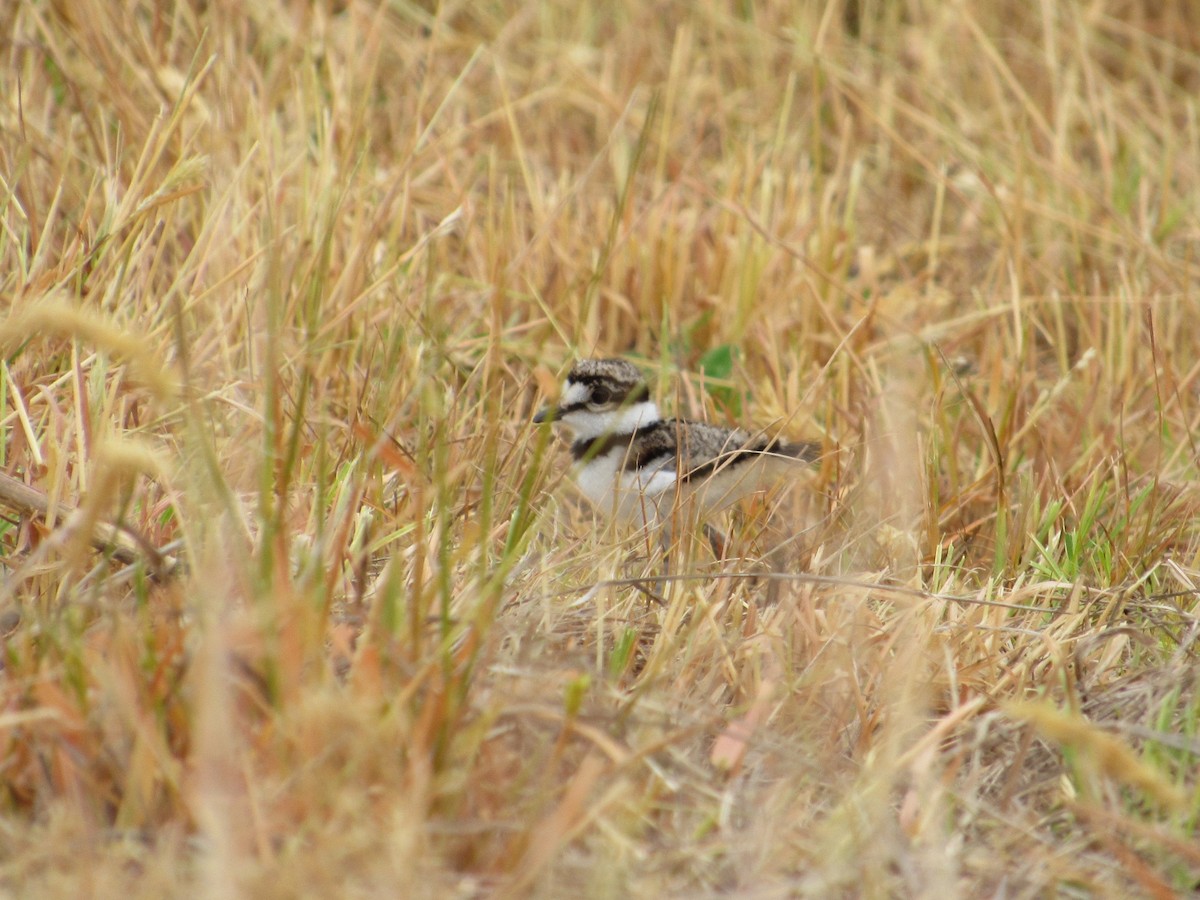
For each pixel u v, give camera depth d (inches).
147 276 425.7
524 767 256.5
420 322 444.5
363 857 228.2
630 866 247.1
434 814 247.3
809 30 711.1
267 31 599.5
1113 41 738.2
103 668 250.1
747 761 285.0
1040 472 454.6
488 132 638.5
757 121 684.1
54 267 411.8
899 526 391.9
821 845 253.8
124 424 383.2
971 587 387.9
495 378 468.1
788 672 311.7
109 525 313.3
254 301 424.2
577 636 322.7
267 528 262.1
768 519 410.6
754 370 522.9
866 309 527.5
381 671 260.2
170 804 245.3
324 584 287.0
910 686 285.3
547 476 405.1
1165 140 642.8
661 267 546.9
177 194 408.2
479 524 307.3
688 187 619.8
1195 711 300.5
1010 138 645.9
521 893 235.8
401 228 490.9
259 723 255.1
